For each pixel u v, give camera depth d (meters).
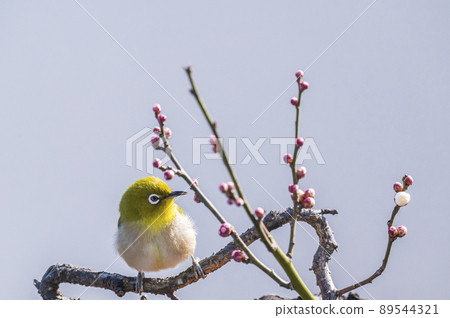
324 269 6.20
